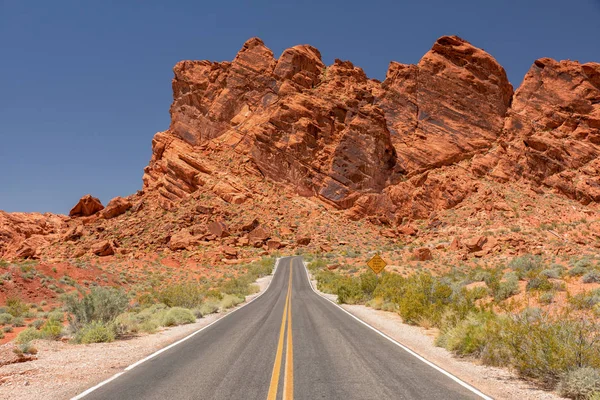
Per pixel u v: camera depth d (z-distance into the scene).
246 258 72.12
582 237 59.19
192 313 20.12
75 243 88.44
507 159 99.81
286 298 32.34
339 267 58.41
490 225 74.81
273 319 18.44
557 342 8.04
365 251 74.69
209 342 12.59
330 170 103.38
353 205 99.69
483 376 8.57
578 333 8.29
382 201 97.31
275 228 89.25
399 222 94.19
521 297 18.30
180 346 11.99
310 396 6.80
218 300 29.86
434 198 96.00
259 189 101.94
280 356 10.07
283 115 111.19
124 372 8.69
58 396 7.01
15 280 32.53
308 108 112.56
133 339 13.85
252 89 123.88
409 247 71.06
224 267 63.44
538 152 97.19
